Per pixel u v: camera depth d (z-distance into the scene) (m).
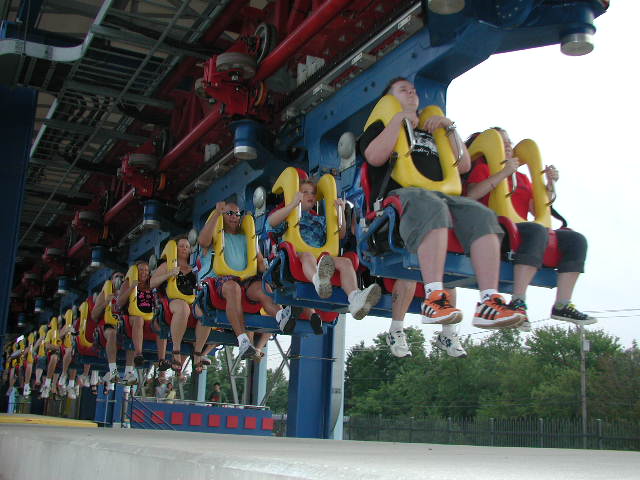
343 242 6.16
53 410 25.72
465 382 52.00
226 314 7.42
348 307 6.39
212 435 4.29
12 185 9.77
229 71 7.98
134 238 14.58
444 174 4.65
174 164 11.43
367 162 4.81
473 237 4.25
